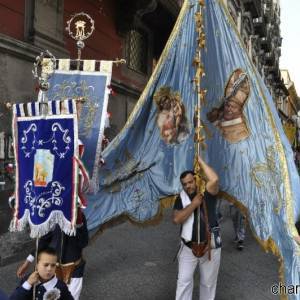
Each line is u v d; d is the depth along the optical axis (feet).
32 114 11.51
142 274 19.12
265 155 14.82
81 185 11.32
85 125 14.20
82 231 12.80
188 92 16.26
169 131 16.62
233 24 15.46
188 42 15.69
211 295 13.89
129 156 16.52
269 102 15.06
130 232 27.20
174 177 16.62
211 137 16.31
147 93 16.02
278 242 13.78
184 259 13.53
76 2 30.63
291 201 13.33
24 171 11.62
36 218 11.10
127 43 40.57
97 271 19.33
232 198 15.74
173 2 40.96
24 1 25.05
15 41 23.18
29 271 17.99
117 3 37.32
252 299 16.56
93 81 14.51
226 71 15.83
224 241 25.57
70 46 29.89
